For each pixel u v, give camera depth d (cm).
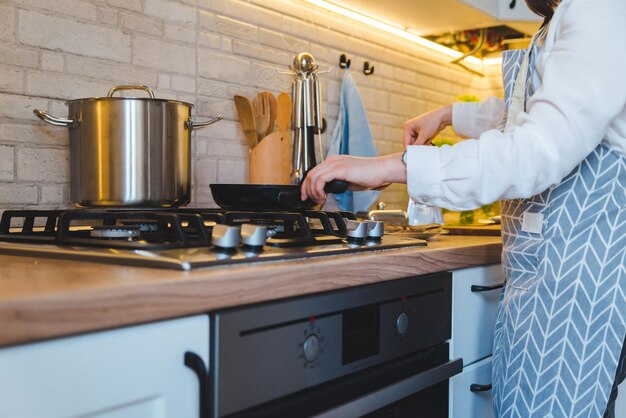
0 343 54
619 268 98
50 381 59
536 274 104
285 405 83
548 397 101
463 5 195
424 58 247
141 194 122
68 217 96
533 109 92
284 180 166
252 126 167
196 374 72
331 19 201
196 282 70
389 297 102
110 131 120
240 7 171
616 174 98
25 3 128
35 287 61
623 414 170
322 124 172
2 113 125
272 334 80
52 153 133
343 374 92
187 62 158
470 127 152
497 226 189
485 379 135
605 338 99
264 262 84
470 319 129
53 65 133
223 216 107
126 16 145
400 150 235
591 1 90
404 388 103
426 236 146
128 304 63
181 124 130
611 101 87
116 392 64
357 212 186
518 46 254
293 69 166
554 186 102
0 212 125
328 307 89
